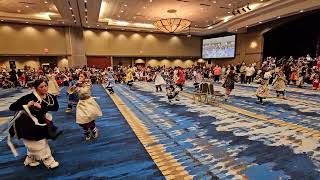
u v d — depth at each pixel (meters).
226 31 20.62
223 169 2.80
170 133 4.20
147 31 21.03
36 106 2.62
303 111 5.96
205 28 21.34
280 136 3.98
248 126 4.61
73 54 18.73
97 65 20.06
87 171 2.76
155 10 14.77
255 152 3.29
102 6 13.66
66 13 13.84
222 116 5.48
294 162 2.96
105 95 9.28
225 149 3.42
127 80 12.15
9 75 13.27
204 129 4.44
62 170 2.78
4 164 2.96
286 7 12.48
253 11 14.03
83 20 16.05
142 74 16.59
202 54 24.11
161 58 22.86
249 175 2.65
